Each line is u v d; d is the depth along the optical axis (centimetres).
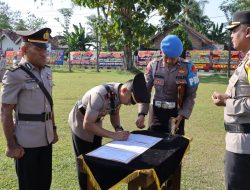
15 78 311
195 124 811
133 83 307
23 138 324
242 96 288
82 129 355
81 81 1784
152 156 281
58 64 3250
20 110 324
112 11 2064
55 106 1014
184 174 502
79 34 4091
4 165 522
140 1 2052
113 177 260
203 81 1889
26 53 321
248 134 287
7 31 4756
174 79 396
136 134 339
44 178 346
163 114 404
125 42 2144
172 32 3136
